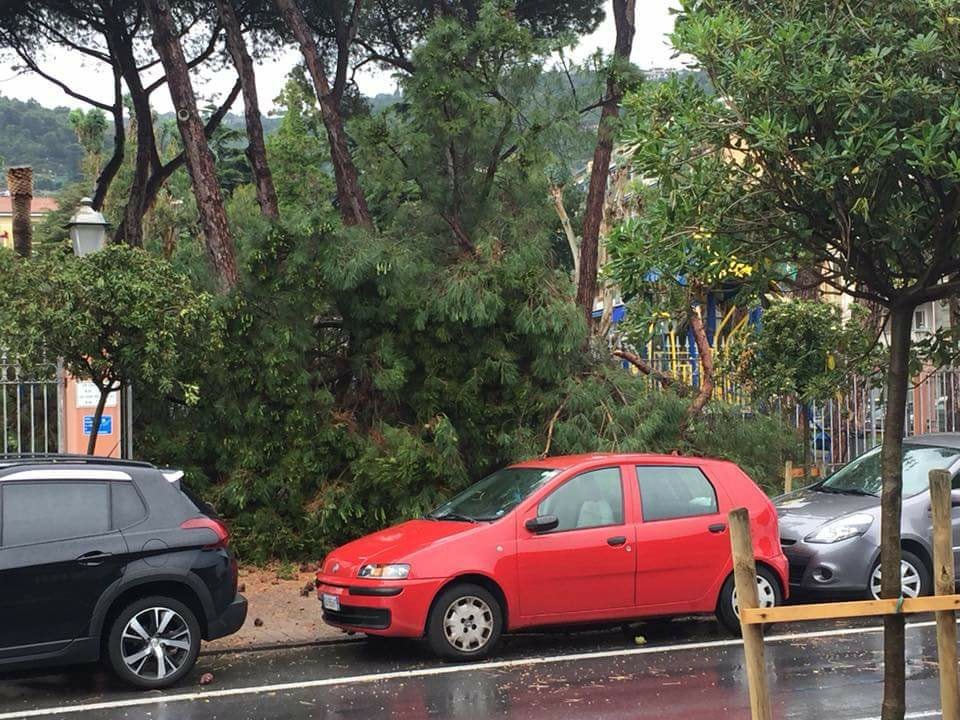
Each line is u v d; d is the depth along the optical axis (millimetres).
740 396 16297
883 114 4496
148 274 10414
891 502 4742
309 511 13547
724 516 9945
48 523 8102
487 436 14398
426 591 8938
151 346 10250
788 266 5387
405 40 19203
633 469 9820
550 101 14906
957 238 4688
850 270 4895
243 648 9797
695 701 7688
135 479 8531
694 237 4973
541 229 15281
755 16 5211
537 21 18891
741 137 4852
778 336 14906
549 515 9367
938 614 4770
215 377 13586
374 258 13641
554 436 14203
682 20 5258
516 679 8461
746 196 4824
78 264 10289
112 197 27562
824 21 4918
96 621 8086
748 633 4398
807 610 4484
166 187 24047
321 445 13695
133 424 13750
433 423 13906
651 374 15898
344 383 14711
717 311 18156
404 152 15086
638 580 9523
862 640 9844
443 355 14203
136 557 8266
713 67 4930
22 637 7867
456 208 15078
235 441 13664
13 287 9984
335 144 15539
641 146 5012
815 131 4742
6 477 8094
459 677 8562
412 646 9812
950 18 4449
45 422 12406
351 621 9148
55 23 18938
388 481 13453
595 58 14891
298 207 14398
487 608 9148
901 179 4680
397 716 7410
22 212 16984
